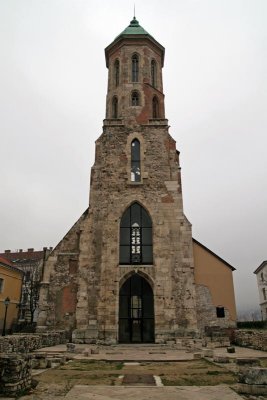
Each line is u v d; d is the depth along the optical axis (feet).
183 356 49.88
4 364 25.26
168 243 79.71
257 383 25.34
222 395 24.53
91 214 82.99
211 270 85.30
